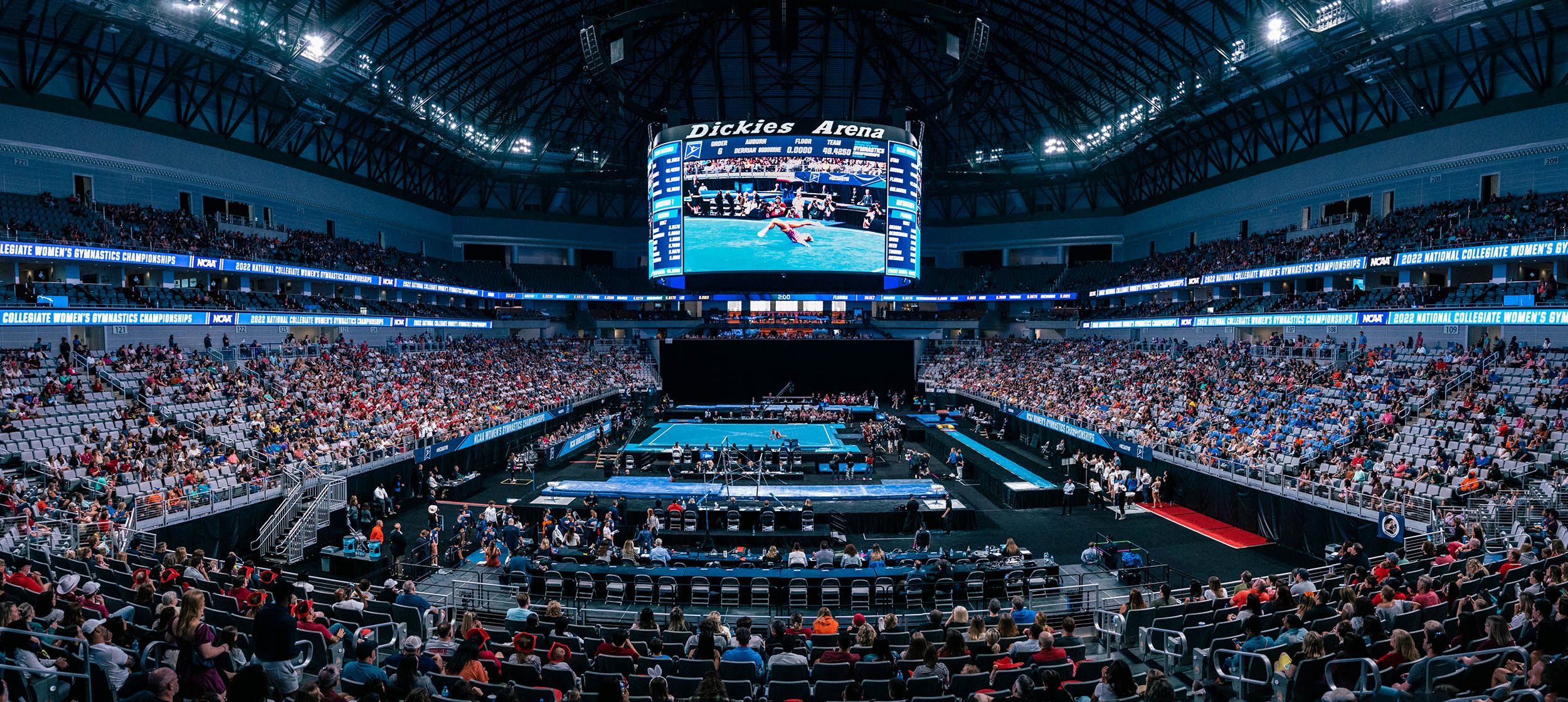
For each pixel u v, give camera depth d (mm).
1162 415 42188
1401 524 23375
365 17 44750
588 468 43125
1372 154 46594
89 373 32906
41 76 38250
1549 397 28859
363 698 7402
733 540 28953
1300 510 27625
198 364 38000
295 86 46000
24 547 18141
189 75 45094
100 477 25000
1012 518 33062
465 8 47750
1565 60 37125
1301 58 43188
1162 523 31969
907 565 22297
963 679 10141
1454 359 35844
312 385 41250
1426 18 35969
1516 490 23578
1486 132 40094
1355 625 10805
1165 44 49656
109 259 36438
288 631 8484
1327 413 34781
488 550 24703
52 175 39188
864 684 10109
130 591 13969
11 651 8805
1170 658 12797
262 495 27719
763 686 11141
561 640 12867
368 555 24484
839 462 40844
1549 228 33656
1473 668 8297
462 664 9992
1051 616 19578
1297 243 49250
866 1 39938
